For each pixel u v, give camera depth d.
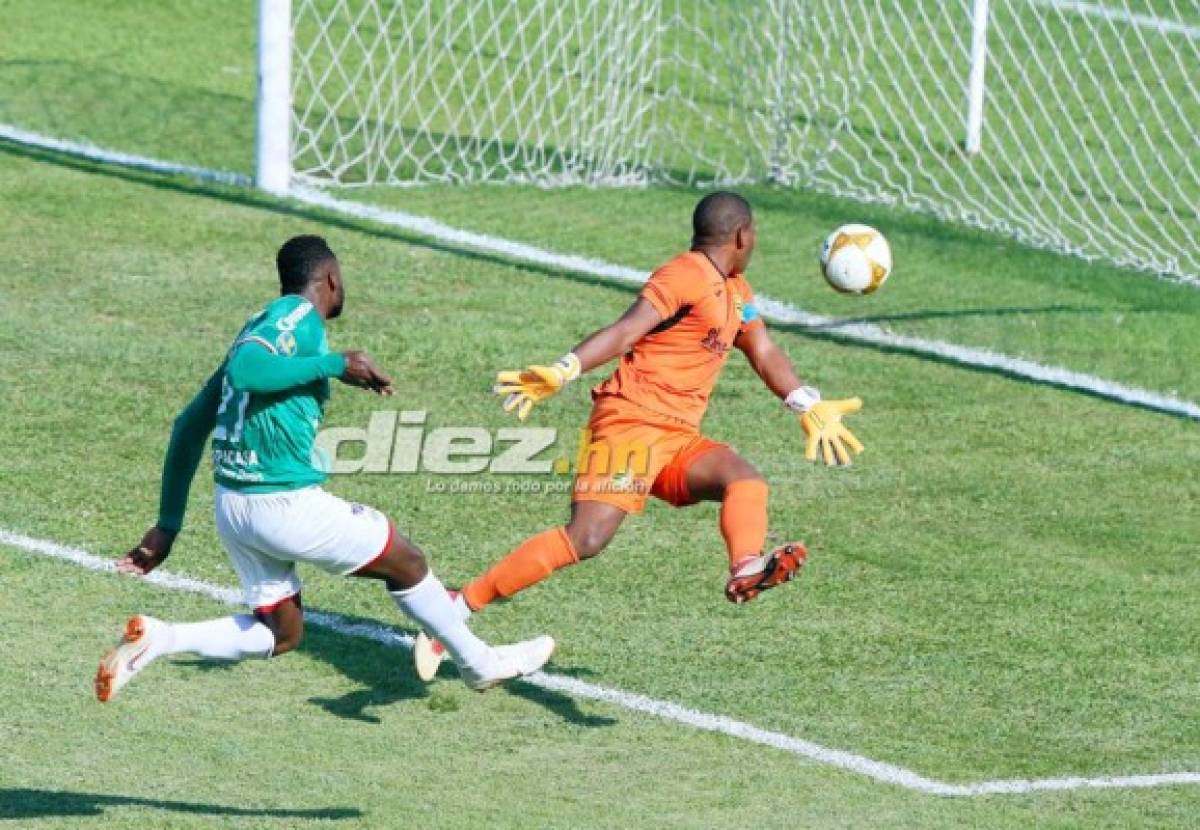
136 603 29.67
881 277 30.05
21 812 22.69
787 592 31.80
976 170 61.25
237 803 23.31
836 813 24.12
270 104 52.38
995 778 25.61
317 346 23.05
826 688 28.30
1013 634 30.58
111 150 55.75
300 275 23.66
